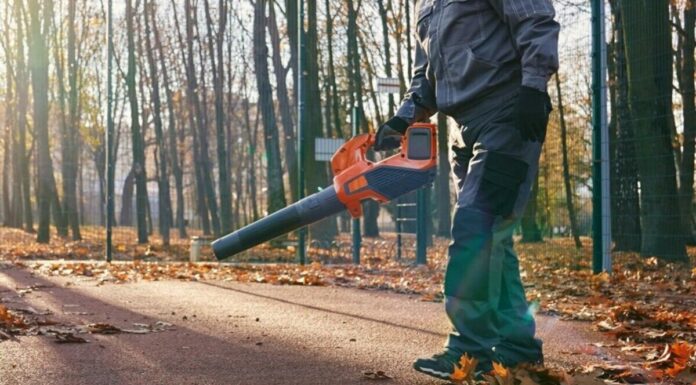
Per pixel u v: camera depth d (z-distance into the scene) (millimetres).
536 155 3395
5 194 43625
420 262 14188
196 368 3965
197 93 24484
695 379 3846
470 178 3371
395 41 30797
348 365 4062
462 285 3344
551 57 3168
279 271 11922
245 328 5469
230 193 18203
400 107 3656
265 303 7211
